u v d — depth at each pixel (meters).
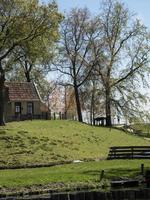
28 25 69.31
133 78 92.31
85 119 102.44
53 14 70.44
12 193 36.22
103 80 92.88
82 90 97.25
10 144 61.97
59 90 108.44
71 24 96.50
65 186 38.16
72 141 69.19
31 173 44.09
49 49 74.06
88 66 95.75
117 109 91.94
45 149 62.06
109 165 48.88
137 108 91.62
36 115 89.31
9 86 94.56
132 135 85.56
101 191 35.47
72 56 97.00
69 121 84.44
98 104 94.12
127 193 35.31
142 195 35.31
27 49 70.44
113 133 82.00
